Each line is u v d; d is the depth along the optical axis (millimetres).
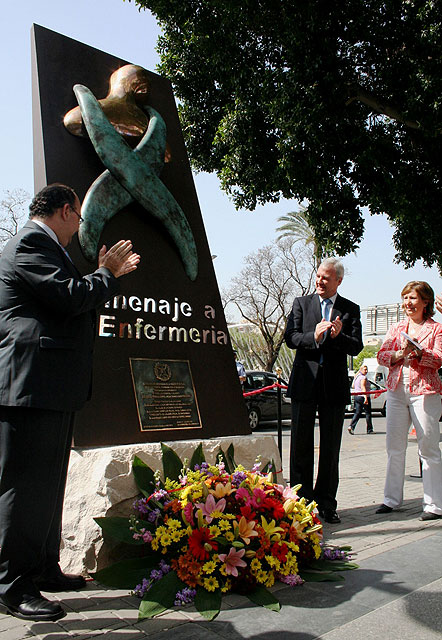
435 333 4418
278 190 11078
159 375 3729
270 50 11031
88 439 3250
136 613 2475
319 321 4438
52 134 3689
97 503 2934
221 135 11133
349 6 9875
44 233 2541
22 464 2393
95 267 3637
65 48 3969
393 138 11086
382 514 4426
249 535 2738
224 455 3512
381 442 11828
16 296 2455
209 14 10672
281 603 2580
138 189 3918
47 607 2330
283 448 11023
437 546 3443
